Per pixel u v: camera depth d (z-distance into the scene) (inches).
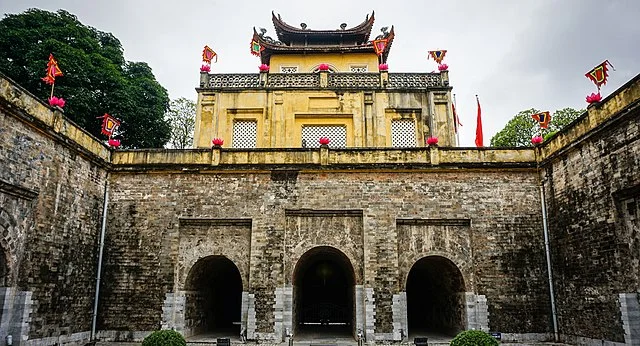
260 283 706.8
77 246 655.8
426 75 943.7
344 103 919.7
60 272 613.9
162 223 735.1
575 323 635.5
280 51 1066.1
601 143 585.6
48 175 593.3
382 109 916.6
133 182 751.7
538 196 737.6
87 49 979.9
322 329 913.5
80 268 661.9
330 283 1040.2
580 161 631.2
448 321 809.5
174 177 753.0
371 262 713.0
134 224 734.5
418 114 920.3
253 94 924.6
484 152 754.8
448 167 743.1
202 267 765.9
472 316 702.5
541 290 701.3
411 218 732.0
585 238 616.4
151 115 1029.8
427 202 738.2
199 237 737.6
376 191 742.5
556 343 665.6
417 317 1009.5
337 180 748.0
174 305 705.0
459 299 745.6
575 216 640.4
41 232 577.3
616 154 556.4
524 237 722.2
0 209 511.8
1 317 511.8
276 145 897.5
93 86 952.3
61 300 614.5
